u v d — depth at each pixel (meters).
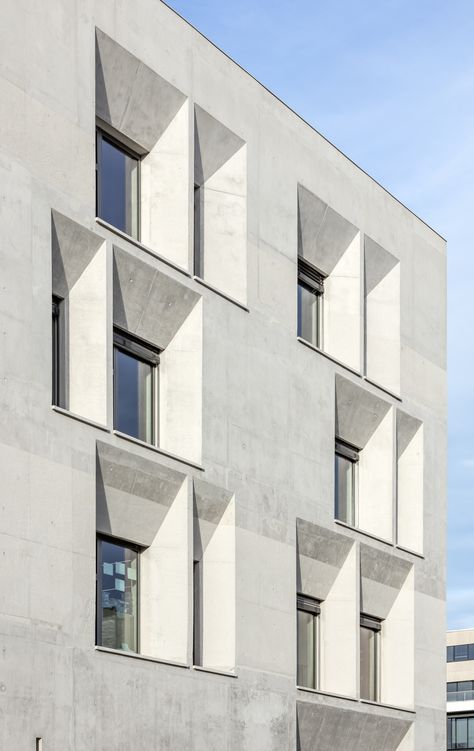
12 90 25.66
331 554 35.34
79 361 27.39
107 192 30.06
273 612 31.91
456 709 104.31
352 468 38.47
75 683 25.23
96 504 27.34
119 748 26.22
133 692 26.78
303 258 36.66
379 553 37.16
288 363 33.75
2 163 25.14
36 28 26.48
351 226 37.69
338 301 37.62
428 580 39.69
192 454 30.09
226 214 32.75
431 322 41.72
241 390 31.73
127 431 29.69
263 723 30.92
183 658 28.56
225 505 30.91
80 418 26.22
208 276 32.44
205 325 30.70
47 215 26.12
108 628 27.97
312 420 34.53
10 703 23.66
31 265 25.53
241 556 30.95
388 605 38.59
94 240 27.55
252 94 33.59
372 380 37.69
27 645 24.19
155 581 29.00
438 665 39.69
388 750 37.56
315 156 36.16
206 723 28.91
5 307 24.75
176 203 30.64
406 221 40.78
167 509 29.28
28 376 25.08
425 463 40.31
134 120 30.30
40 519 24.91
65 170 26.83
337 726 34.56
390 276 40.00
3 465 24.20
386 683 38.38
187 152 30.72
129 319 29.39
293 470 33.44
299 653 34.72
